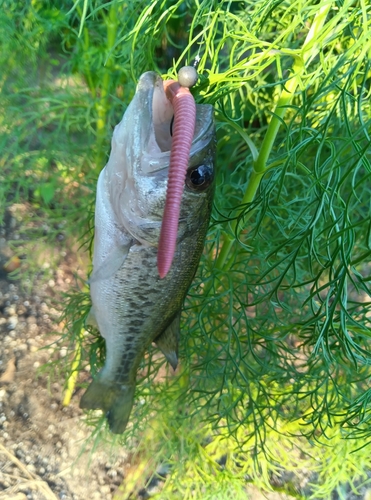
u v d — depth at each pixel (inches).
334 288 9.4
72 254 21.9
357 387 14.4
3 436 16.9
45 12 14.5
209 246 15.4
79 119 16.1
